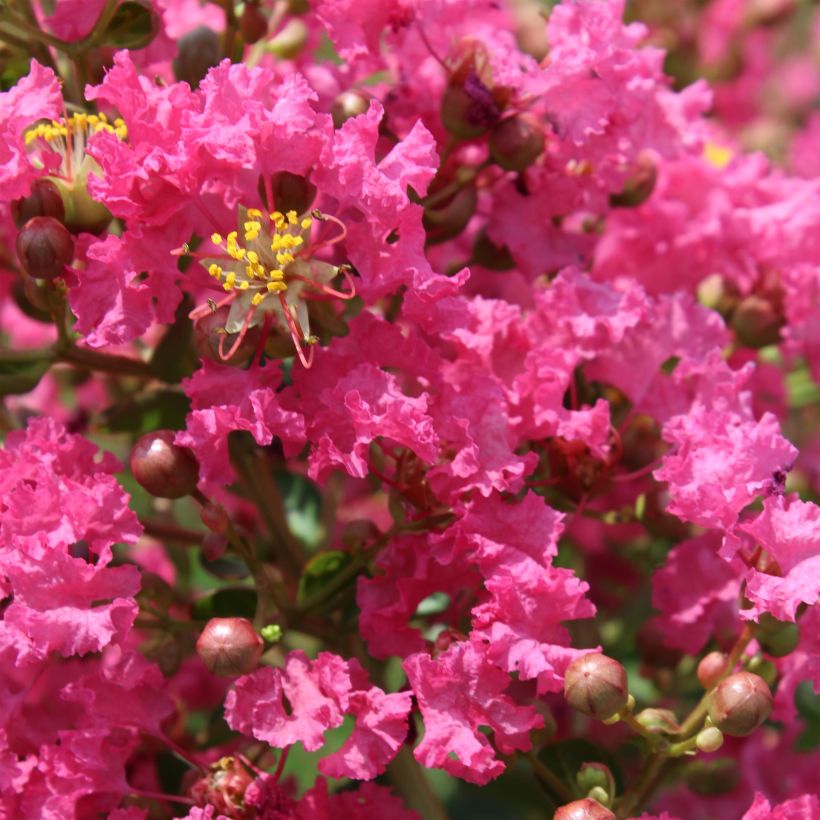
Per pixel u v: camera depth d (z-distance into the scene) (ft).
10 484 1.25
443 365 1.27
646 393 1.33
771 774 1.44
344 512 1.56
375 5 1.33
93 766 1.24
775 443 1.25
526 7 1.53
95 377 1.53
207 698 1.46
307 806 1.25
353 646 1.35
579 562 1.51
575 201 1.37
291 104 1.24
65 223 1.28
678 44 1.70
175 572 1.47
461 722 1.21
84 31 1.33
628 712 1.23
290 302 1.25
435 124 1.35
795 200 1.45
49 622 1.21
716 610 1.34
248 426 1.23
